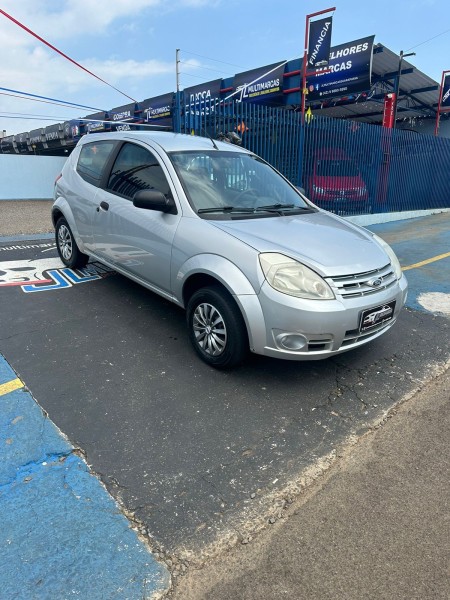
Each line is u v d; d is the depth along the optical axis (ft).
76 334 13.46
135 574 6.24
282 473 8.30
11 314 14.75
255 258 10.30
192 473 8.18
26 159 60.39
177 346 12.91
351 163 37.47
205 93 51.34
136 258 13.75
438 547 6.86
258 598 6.02
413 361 12.87
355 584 6.25
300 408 10.33
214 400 10.46
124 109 62.59
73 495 7.54
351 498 7.80
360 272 10.62
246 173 14.74
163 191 12.98
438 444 9.29
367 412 10.32
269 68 44.73
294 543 6.88
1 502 7.30
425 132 69.77
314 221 13.03
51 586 6.01
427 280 21.01
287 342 10.07
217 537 6.91
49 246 24.56
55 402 10.08
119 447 8.75
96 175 16.25
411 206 45.91
